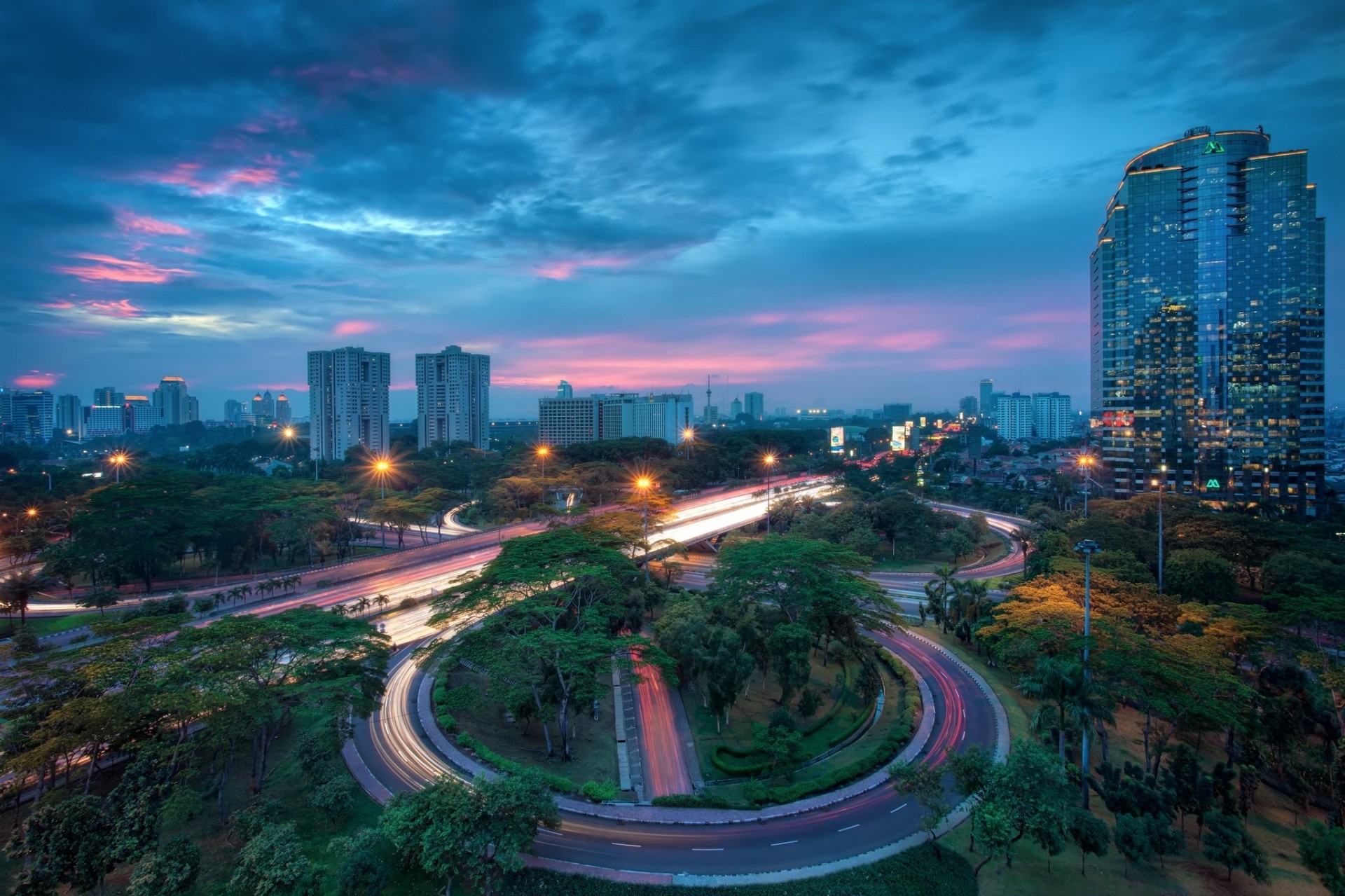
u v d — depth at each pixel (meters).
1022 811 42.91
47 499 157.25
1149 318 188.25
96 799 44.78
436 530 169.00
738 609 81.06
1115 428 195.12
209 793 50.66
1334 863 41.03
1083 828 43.72
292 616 63.06
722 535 146.12
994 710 70.06
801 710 69.12
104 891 43.03
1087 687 52.47
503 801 41.41
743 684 68.19
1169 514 124.88
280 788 54.12
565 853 47.19
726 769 59.62
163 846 42.12
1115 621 64.62
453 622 86.31
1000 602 95.88
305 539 124.44
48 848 40.16
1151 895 43.69
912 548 143.00
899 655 85.69
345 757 58.75
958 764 47.84
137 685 50.22
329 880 42.88
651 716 71.19
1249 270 177.75
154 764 47.97
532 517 157.12
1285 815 53.62
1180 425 185.38
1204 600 94.44
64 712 46.62
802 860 46.56
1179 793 50.66
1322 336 174.00
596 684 64.00
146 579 111.94
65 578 108.00
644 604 93.69
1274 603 90.75
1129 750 62.50
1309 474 175.38
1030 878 45.12
